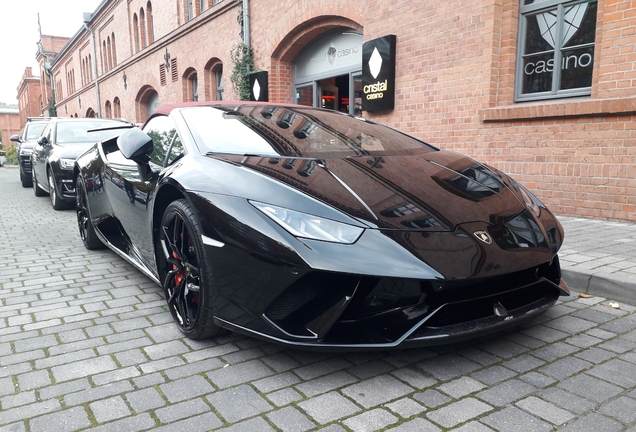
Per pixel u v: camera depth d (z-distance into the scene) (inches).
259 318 84.0
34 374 88.3
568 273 132.3
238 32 466.0
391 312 80.9
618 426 69.6
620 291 122.0
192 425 71.4
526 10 235.0
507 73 240.7
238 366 90.1
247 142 110.8
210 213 90.2
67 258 178.1
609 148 198.4
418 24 277.3
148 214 118.6
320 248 78.6
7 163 1061.8
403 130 293.7
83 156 186.4
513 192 106.3
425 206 89.5
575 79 219.5
